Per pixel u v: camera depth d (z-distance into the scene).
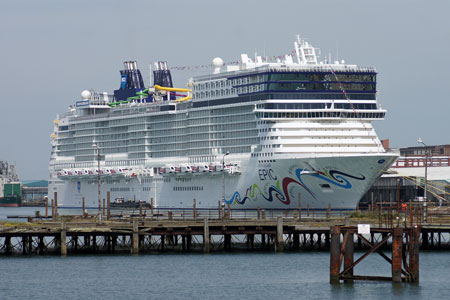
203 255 183.00
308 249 194.75
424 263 168.50
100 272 161.25
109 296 140.12
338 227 141.00
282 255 182.75
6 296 141.00
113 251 188.75
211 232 183.62
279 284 147.62
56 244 194.62
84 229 179.50
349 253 141.75
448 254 182.00
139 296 140.00
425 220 191.88
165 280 152.88
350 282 144.12
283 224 183.62
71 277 156.25
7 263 172.62
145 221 185.62
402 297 134.38
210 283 149.75
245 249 194.75
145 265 169.12
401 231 138.62
